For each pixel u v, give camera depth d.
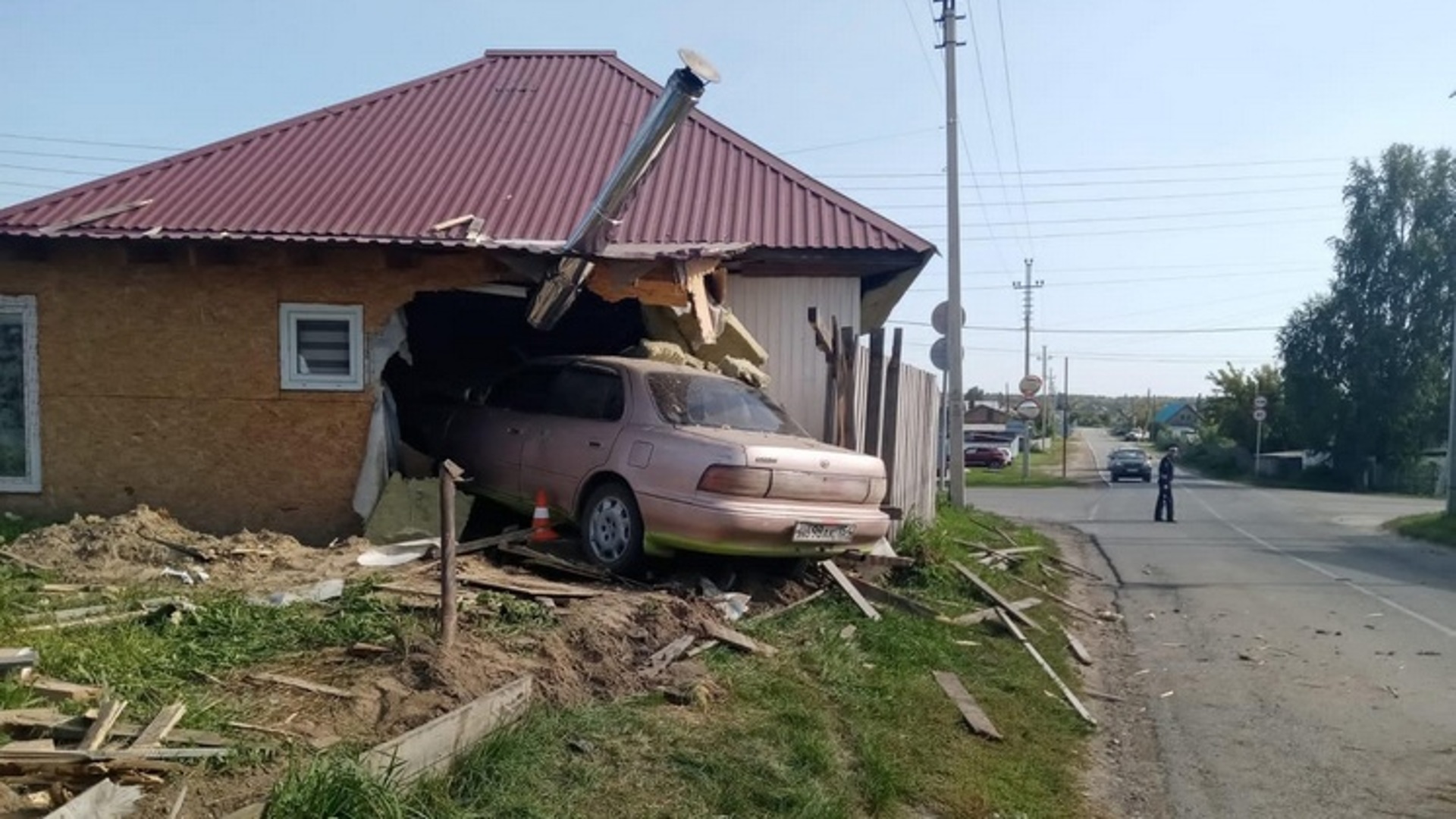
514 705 4.98
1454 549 19.62
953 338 20.77
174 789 3.76
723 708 5.76
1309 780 6.32
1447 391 48.44
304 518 9.30
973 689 7.49
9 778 3.68
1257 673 8.97
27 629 5.37
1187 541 20.00
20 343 9.40
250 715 4.60
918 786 5.52
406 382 10.87
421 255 9.27
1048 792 5.86
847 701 6.40
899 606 9.15
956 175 20.80
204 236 8.95
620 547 8.23
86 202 10.53
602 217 8.84
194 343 9.32
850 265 11.18
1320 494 41.50
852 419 10.95
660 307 10.49
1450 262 47.91
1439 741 7.12
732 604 7.76
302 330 9.39
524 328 12.43
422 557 7.95
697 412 8.56
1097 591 13.37
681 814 4.51
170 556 7.51
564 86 14.37
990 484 43.31
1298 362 50.88
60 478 9.33
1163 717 7.61
